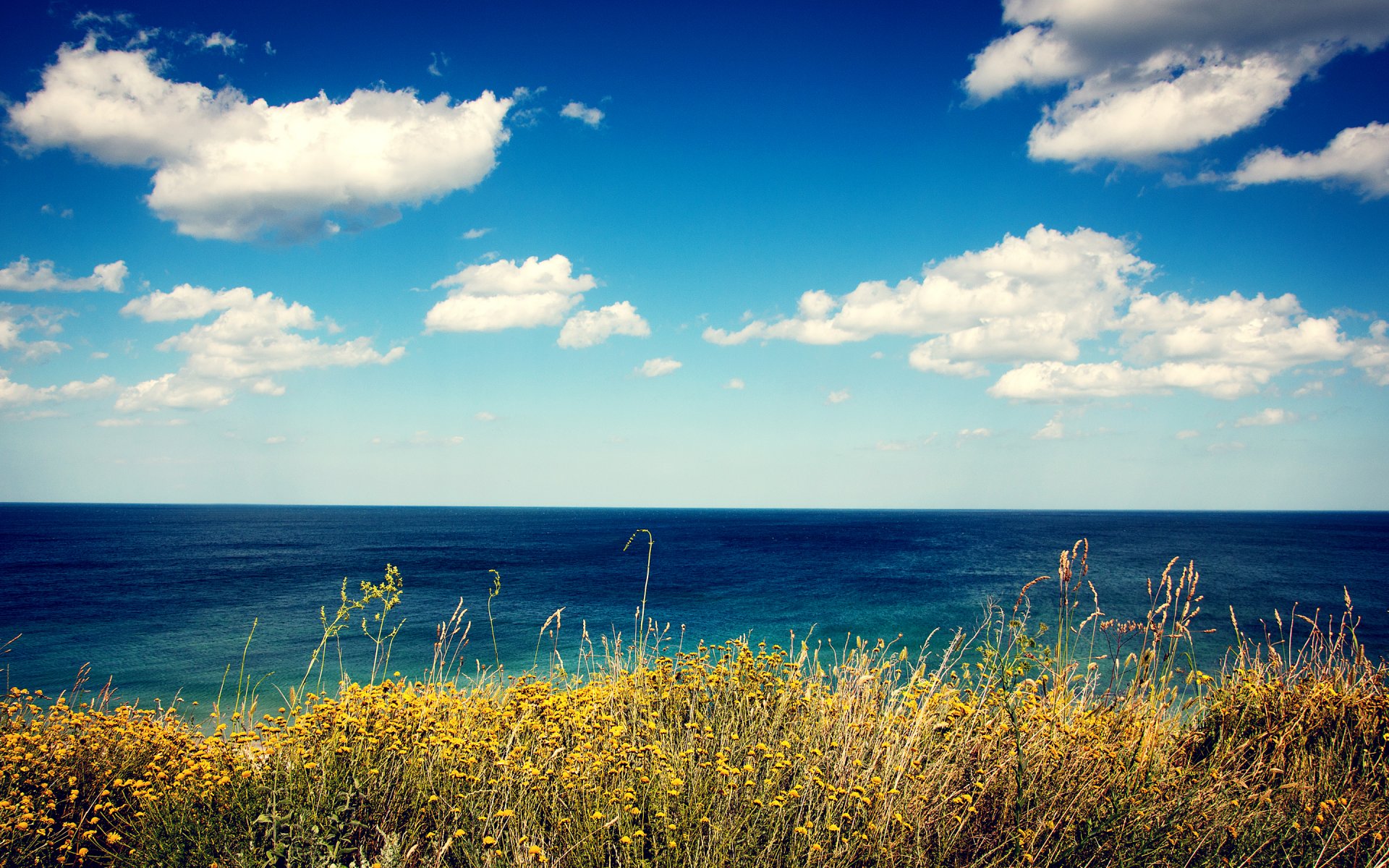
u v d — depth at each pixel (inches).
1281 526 5989.2
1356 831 133.4
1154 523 6747.1
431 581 1653.5
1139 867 124.2
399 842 132.6
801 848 128.3
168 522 5748.0
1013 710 159.6
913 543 3316.9
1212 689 207.9
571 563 2162.9
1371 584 1612.9
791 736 170.6
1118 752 156.2
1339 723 183.8
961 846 133.8
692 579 1710.1
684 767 153.2
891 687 192.9
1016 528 5300.2
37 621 1066.7
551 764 151.3
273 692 644.1
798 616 1126.4
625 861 125.3
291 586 1534.2
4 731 184.5
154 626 1024.2
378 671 720.3
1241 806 141.6
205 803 147.5
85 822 152.5
